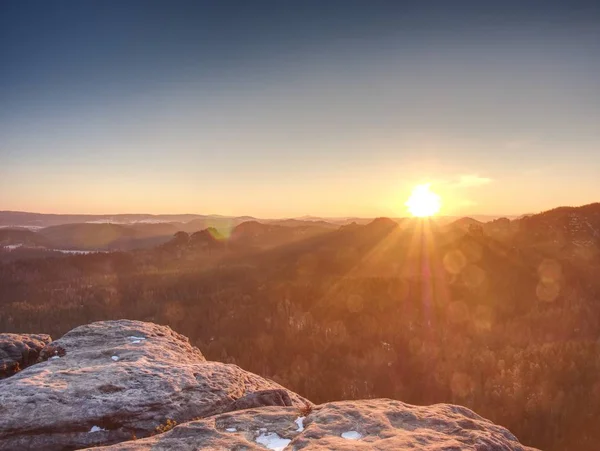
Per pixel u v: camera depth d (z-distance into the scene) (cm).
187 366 2442
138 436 1886
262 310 19475
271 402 1891
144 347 2791
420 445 1254
